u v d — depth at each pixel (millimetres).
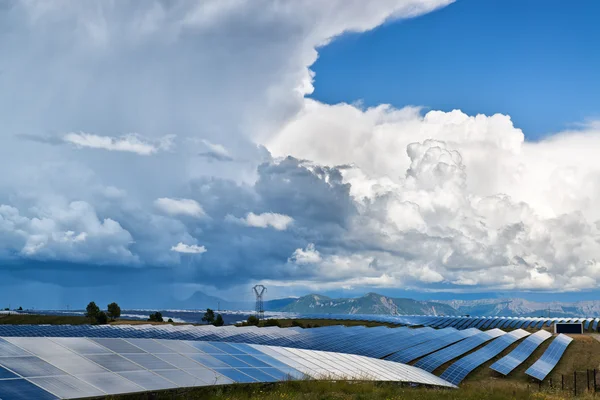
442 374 63031
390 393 37625
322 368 43281
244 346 43312
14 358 27000
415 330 100625
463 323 194000
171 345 37031
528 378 77312
